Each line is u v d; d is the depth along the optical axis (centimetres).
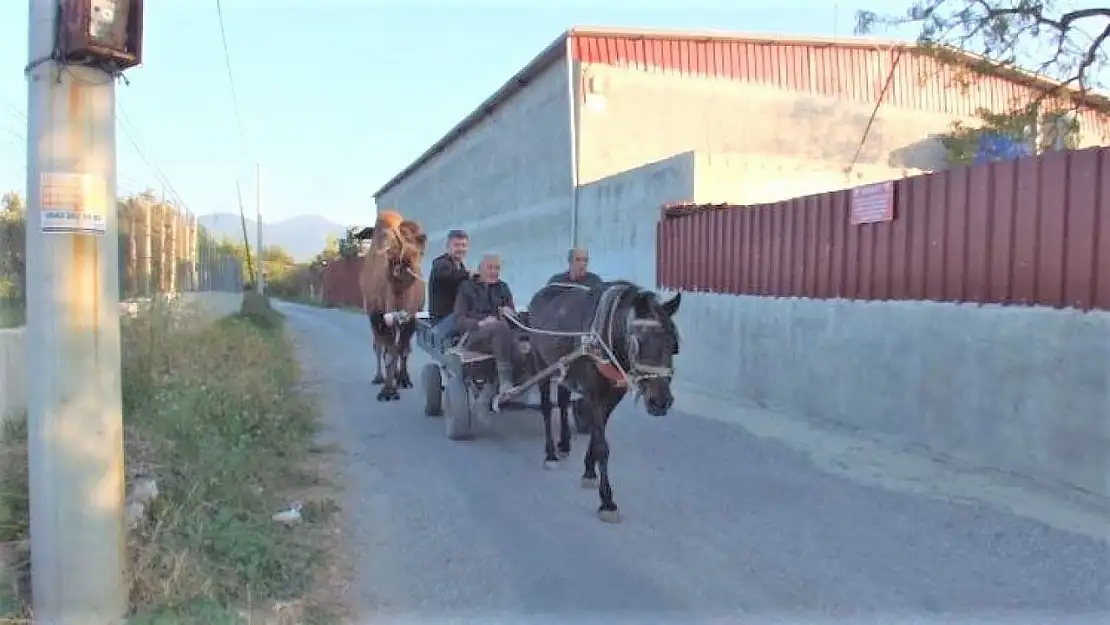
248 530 550
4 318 708
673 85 2366
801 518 675
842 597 517
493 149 3058
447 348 1026
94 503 429
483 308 951
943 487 758
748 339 1271
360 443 962
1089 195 716
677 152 2369
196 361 1087
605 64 2303
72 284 421
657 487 770
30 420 430
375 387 1443
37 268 423
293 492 732
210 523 543
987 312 820
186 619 430
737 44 2459
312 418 1073
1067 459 734
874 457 881
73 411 423
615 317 660
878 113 2572
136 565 463
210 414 823
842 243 1060
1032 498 715
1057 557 580
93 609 428
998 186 819
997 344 807
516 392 853
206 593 459
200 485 591
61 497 423
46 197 417
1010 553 589
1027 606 502
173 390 841
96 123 425
